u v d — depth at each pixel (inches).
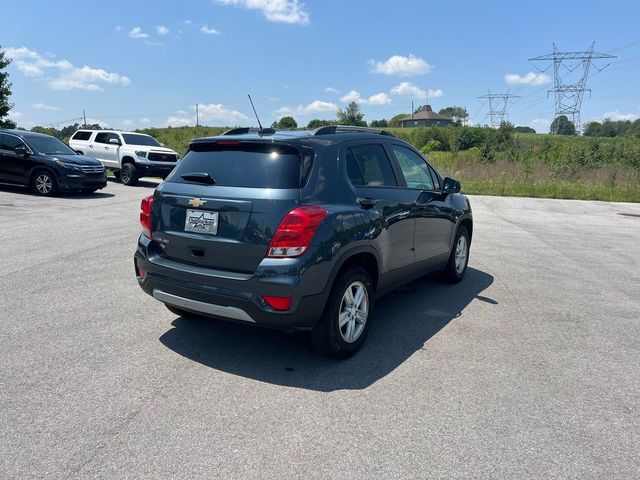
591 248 370.3
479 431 121.2
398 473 104.7
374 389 141.3
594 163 1087.6
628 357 169.3
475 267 297.4
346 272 155.1
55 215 432.5
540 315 211.0
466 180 967.6
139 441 113.5
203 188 151.7
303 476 102.9
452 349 171.9
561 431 122.4
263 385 141.9
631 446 116.9
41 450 109.0
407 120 6043.3
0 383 138.4
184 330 181.9
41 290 222.2
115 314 195.9
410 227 193.6
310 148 153.7
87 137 820.0
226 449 111.3
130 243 324.5
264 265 138.5
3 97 1077.8
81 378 142.7
